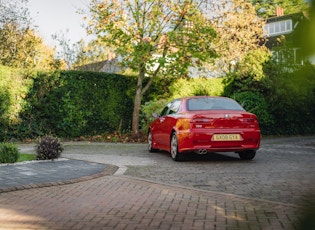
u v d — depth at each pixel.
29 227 3.83
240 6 22.53
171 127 9.45
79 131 16.75
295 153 10.95
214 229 3.68
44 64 26.52
